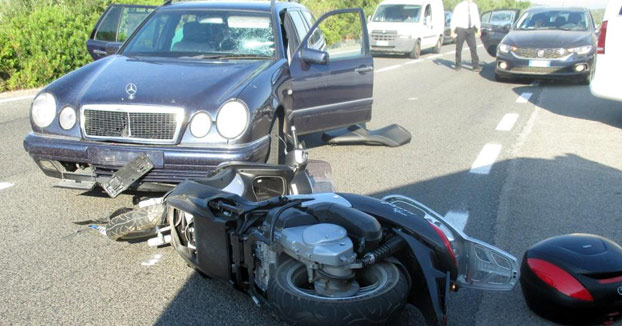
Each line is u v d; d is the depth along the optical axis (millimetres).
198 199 3523
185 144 4715
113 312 3484
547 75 13742
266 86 5254
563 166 6910
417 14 22078
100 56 9391
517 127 9172
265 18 6242
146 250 4367
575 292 3262
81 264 4117
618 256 3357
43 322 3361
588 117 10008
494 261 3428
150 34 6207
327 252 2785
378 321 2762
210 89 4918
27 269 4027
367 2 29641
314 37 7148
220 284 3850
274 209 3182
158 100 4742
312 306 2740
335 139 7754
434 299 2912
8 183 5934
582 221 5098
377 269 3006
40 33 12570
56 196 5516
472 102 11609
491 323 3439
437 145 7938
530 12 15609
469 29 16891
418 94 12648
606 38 8922
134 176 4602
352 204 3332
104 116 4781
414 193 5828
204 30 6160
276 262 3061
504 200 5633
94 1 15523
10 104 10641
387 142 7785
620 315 3342
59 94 4977
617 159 7266
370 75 7367
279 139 5672
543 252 3467
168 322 3379
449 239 3404
